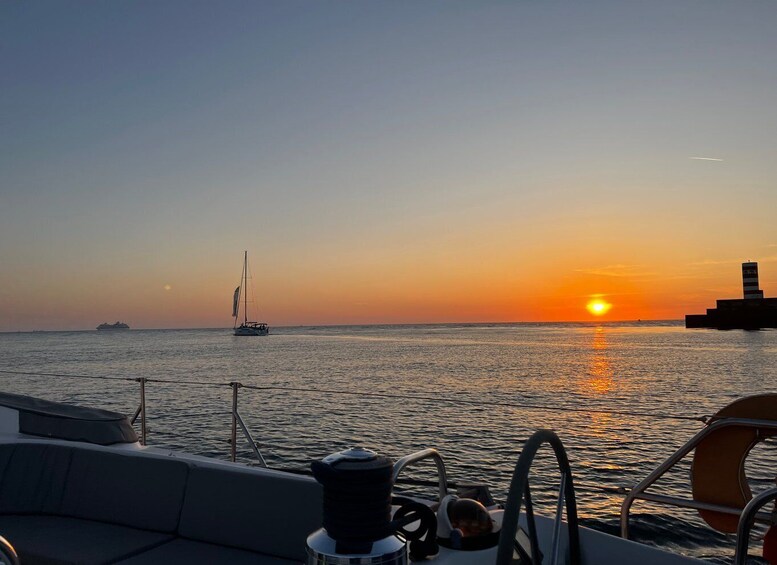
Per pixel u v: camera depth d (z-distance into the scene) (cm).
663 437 1591
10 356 6656
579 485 991
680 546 730
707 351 6525
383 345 9069
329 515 115
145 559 305
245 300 14562
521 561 183
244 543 319
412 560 171
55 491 382
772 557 234
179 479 349
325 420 1850
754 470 1075
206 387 2891
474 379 3450
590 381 3331
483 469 1163
